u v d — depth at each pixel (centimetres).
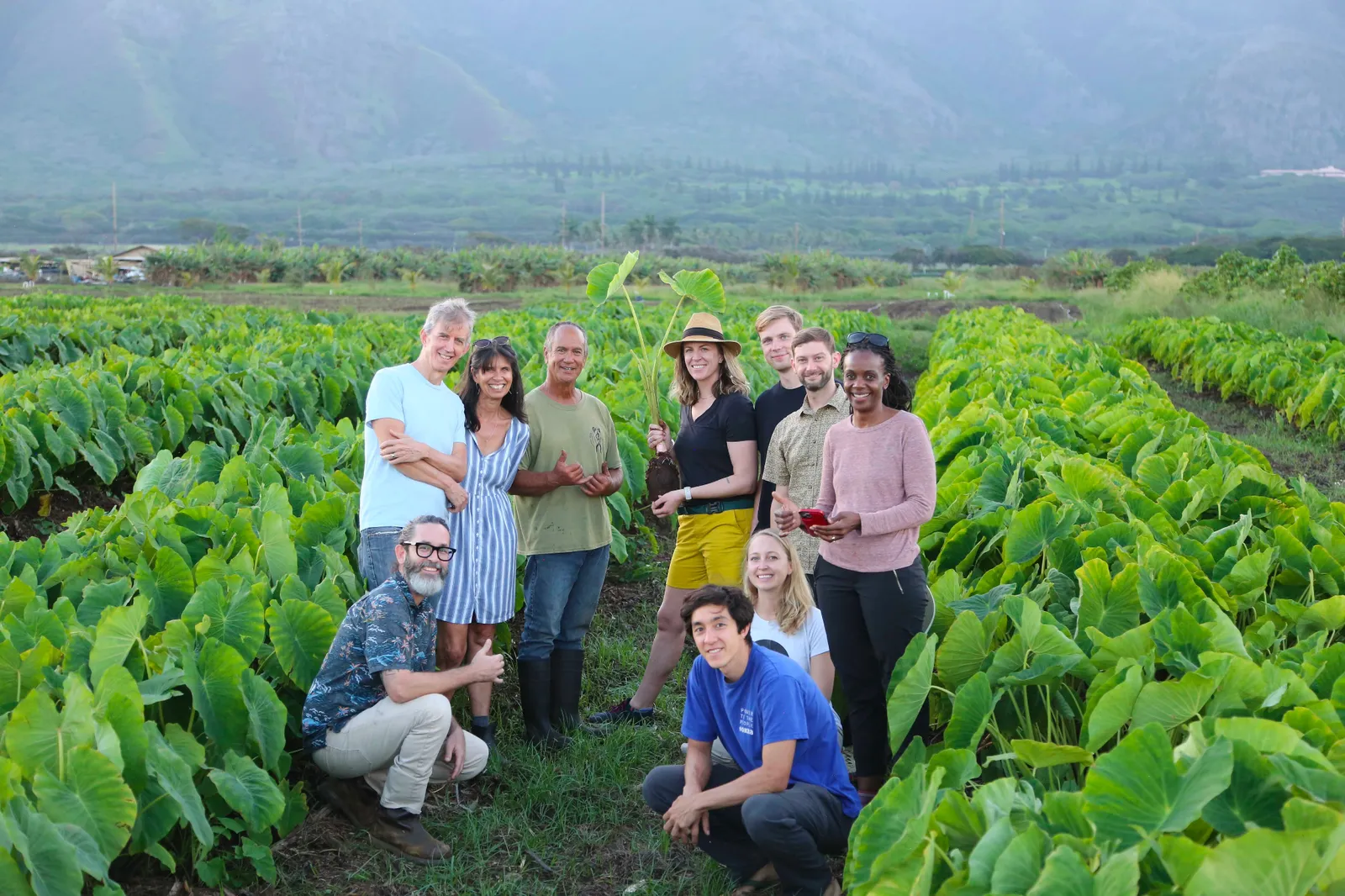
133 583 461
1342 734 301
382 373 475
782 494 483
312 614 434
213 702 383
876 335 421
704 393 539
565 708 534
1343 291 2534
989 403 871
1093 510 527
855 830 314
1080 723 388
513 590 502
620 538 750
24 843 288
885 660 425
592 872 419
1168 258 10494
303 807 417
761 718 383
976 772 313
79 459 930
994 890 252
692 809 385
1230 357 1565
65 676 387
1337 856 234
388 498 471
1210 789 249
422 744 416
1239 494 595
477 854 423
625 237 16438
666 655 545
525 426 502
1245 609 455
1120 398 923
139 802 348
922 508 411
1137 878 235
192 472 652
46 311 2003
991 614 399
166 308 2295
